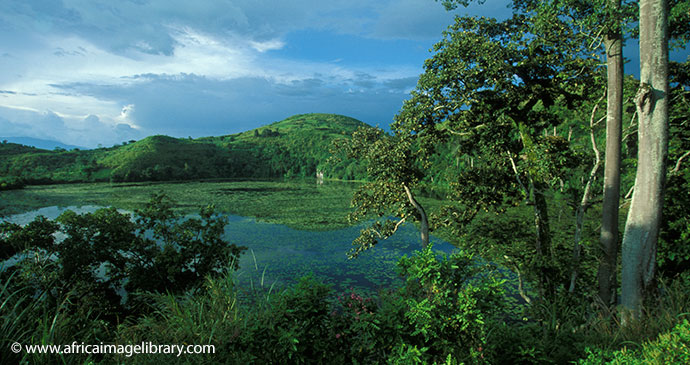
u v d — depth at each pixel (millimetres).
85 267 12422
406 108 8547
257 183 90062
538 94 7738
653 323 3732
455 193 9750
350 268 17109
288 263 18078
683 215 7410
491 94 7711
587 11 6352
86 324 3223
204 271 12828
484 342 2520
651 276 4965
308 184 86000
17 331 2488
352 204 11930
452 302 2662
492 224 9078
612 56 6215
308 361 2482
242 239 24203
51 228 12172
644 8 5027
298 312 2650
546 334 3270
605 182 6359
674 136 8188
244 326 2666
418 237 23109
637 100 5055
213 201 47719
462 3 7617
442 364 2447
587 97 7961
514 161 8719
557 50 7305
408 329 2555
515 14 8008
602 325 4176
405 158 9672
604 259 6133
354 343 2656
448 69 7465
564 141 7898
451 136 9891
